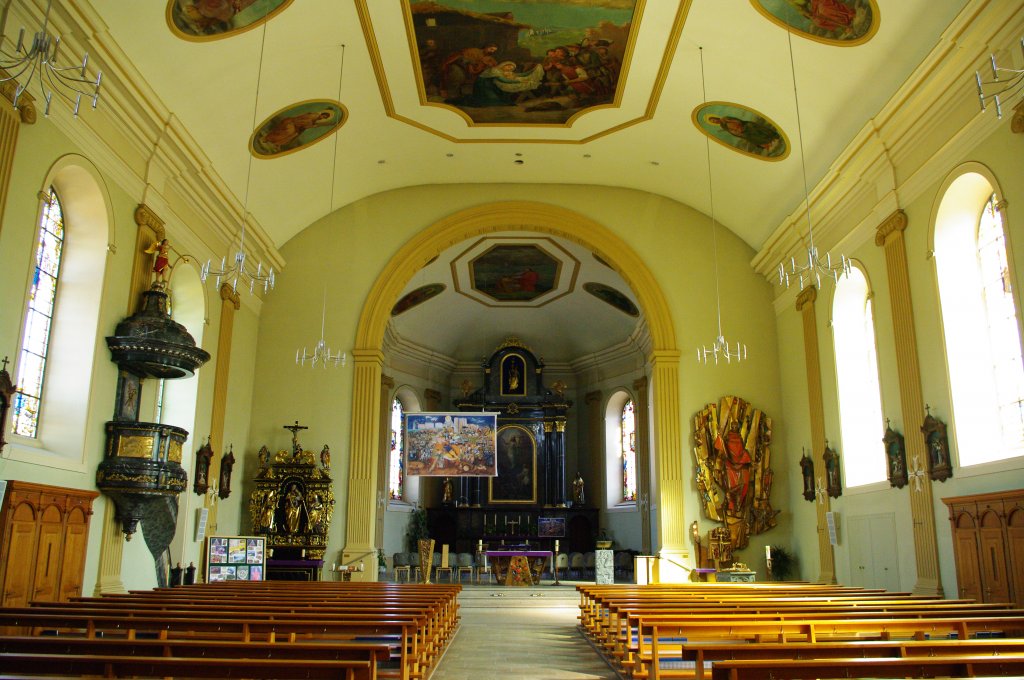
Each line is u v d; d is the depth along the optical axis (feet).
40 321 34.30
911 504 39.78
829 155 46.11
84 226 36.17
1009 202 32.12
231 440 53.16
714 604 28.63
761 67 41.93
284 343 58.18
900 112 38.68
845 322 48.96
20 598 29.55
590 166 58.08
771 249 56.44
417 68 45.14
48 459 31.76
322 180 55.36
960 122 35.55
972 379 36.17
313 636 25.45
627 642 28.55
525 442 88.43
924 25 34.63
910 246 39.93
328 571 53.98
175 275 46.09
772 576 53.52
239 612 23.38
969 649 17.02
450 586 40.40
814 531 51.85
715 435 56.54
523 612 50.11
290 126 47.39
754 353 58.59
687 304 59.26
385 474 78.23
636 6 39.63
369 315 58.54
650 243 60.44
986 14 31.22
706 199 58.59
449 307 85.30
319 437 56.54
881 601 29.17
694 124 49.67
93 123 34.99
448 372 93.61
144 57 36.22
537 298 85.61
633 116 50.62
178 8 34.45
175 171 42.47
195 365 38.83
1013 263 31.91
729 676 14.35
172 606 25.73
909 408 39.70
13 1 28.25
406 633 22.03
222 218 49.52
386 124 51.24
